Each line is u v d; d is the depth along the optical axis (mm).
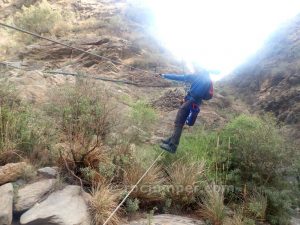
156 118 7008
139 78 10875
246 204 5039
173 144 4770
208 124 7984
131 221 4051
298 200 5746
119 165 4551
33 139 4348
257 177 5469
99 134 4559
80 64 11234
